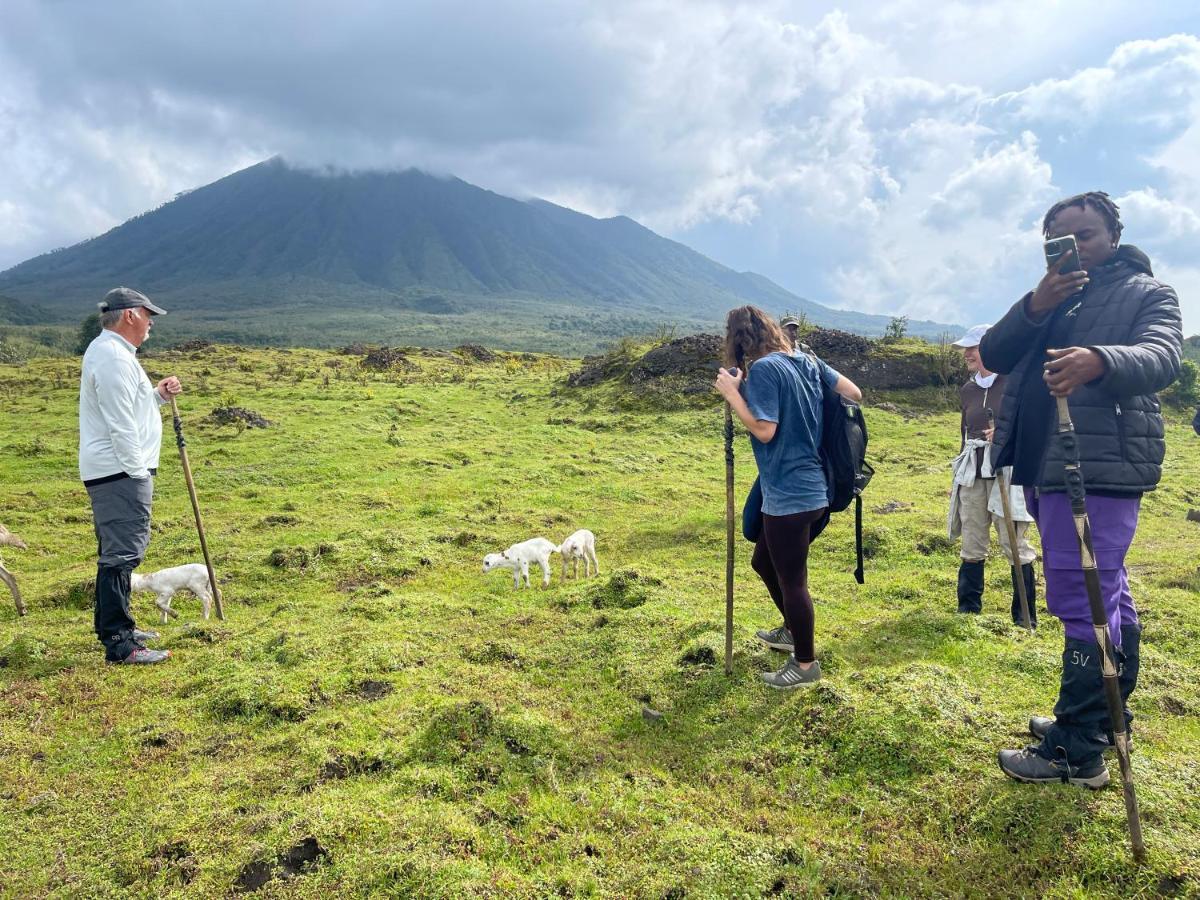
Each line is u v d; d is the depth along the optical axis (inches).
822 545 383.6
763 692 189.5
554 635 259.4
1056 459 126.3
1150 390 112.7
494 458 733.9
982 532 256.7
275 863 134.6
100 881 136.6
